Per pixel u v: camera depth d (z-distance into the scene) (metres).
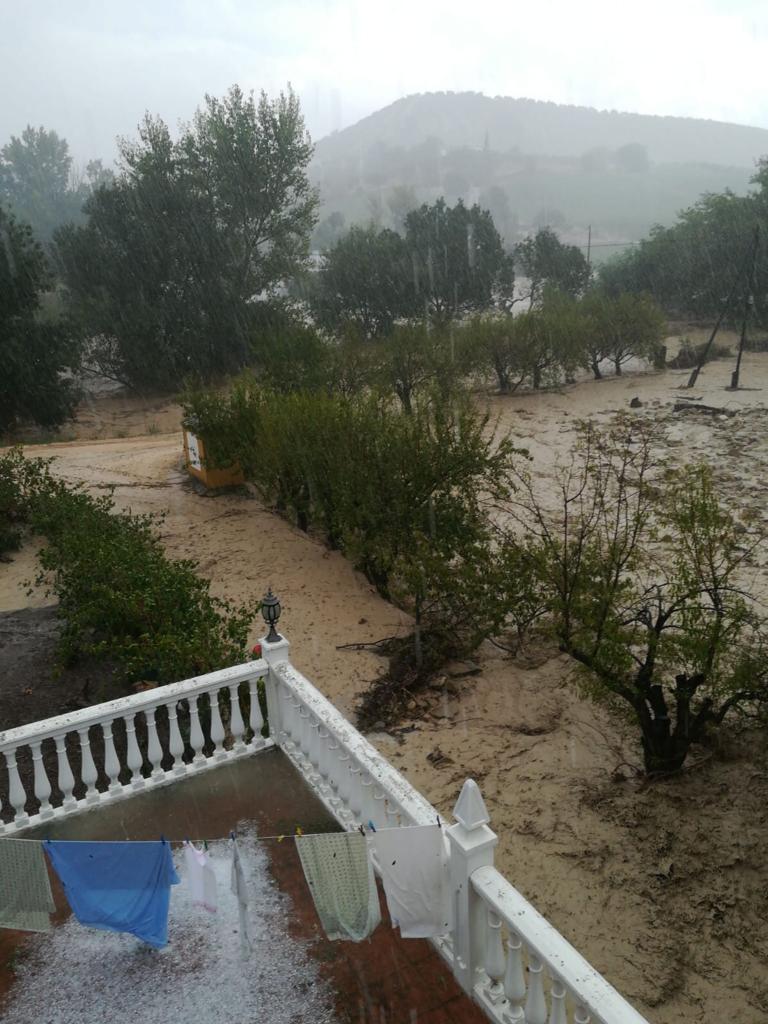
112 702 6.25
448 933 4.53
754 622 9.72
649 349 36.94
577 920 7.57
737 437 24.61
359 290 49.91
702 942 7.30
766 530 16.61
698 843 8.48
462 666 12.24
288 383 25.58
